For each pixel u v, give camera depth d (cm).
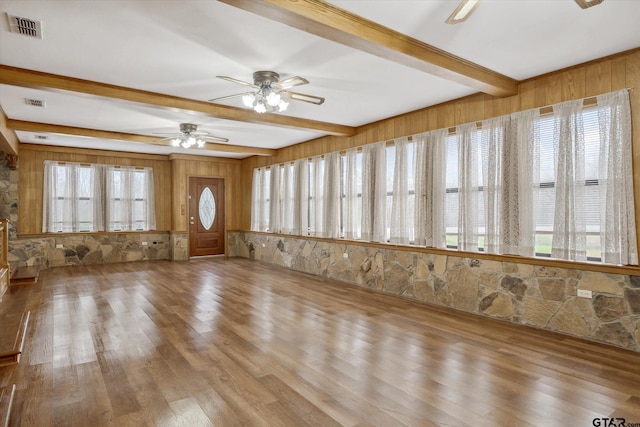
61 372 277
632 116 318
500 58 336
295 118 543
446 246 468
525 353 314
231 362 296
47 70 356
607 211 330
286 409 228
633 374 274
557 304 364
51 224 739
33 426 209
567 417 220
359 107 490
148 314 427
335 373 278
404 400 239
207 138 603
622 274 323
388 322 400
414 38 297
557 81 365
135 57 329
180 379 267
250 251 903
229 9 253
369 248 571
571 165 352
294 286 583
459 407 231
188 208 883
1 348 296
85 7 248
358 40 273
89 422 213
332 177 641
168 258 886
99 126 583
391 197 548
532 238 381
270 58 333
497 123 408
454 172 460
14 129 543
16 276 592
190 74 369
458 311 442
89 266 770
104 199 800
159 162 877
